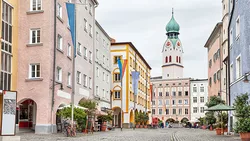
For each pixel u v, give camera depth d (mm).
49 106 30625
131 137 27797
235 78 31406
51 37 31297
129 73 65125
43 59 30984
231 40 34125
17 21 31094
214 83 61312
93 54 46719
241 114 23094
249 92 25875
